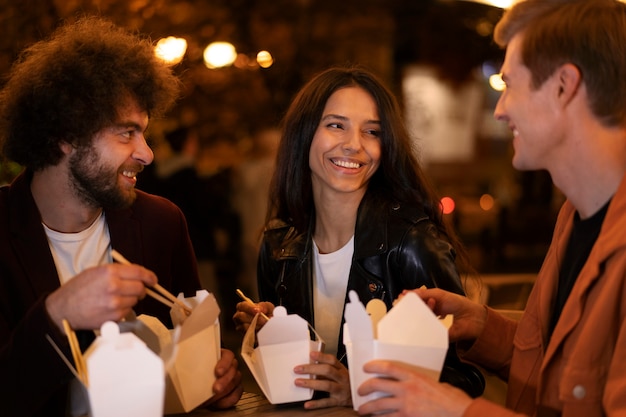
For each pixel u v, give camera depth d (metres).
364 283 2.10
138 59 1.92
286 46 7.40
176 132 6.00
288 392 1.74
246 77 6.62
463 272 2.29
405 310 1.50
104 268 1.53
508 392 1.72
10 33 3.71
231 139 6.65
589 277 1.45
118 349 1.38
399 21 9.84
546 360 1.52
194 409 1.81
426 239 2.05
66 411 1.90
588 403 1.42
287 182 2.23
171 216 2.22
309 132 2.15
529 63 1.50
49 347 1.58
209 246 6.30
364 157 2.10
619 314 1.43
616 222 1.45
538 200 10.98
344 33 8.23
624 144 1.50
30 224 1.92
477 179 12.05
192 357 1.70
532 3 1.54
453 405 1.41
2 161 2.11
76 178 1.90
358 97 2.10
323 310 2.18
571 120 1.49
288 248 2.22
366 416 1.66
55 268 1.92
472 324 1.83
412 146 2.21
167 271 2.19
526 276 3.73
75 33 1.97
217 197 6.47
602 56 1.45
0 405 1.66
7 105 1.92
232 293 6.72
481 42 9.91
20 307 1.88
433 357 1.51
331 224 2.16
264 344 1.76
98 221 2.05
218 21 5.65
